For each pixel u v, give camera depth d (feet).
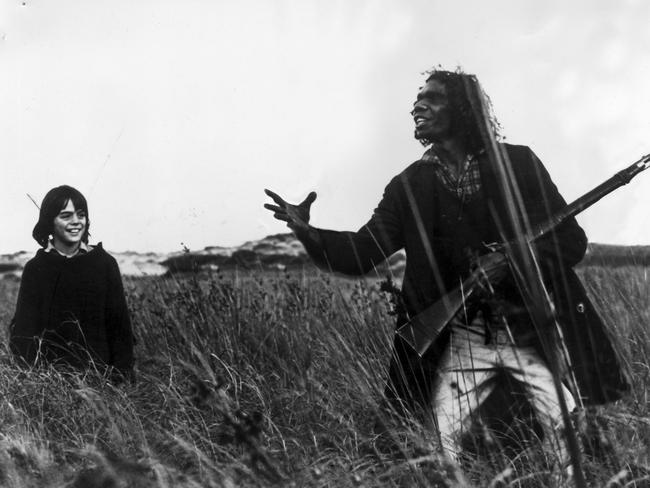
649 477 10.05
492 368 11.89
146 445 11.23
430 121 12.24
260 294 18.22
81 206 17.21
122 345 16.58
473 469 10.71
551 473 10.37
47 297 16.62
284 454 11.48
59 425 13.15
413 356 12.19
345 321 15.76
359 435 11.88
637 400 12.06
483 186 12.08
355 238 12.44
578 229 12.06
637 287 16.08
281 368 15.02
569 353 11.74
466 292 11.51
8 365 15.96
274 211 12.29
